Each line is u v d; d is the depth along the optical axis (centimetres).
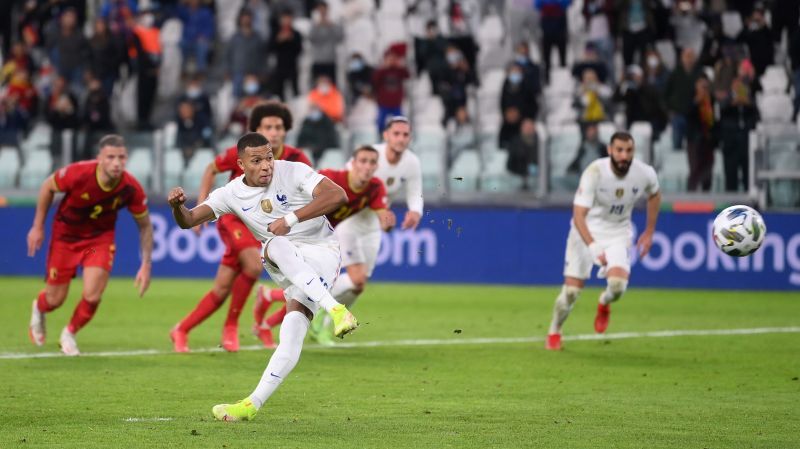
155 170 6831
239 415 2367
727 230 2942
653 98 6525
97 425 2319
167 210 6769
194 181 6831
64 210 3519
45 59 7700
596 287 6500
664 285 6312
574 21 7669
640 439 2209
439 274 6612
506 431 2288
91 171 3441
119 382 2966
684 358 3591
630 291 6178
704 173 6406
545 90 7375
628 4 7119
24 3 7900
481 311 5153
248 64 7312
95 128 7050
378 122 7100
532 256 6475
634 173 3706
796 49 6881
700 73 6444
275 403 2652
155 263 6794
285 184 2450
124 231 6831
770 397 2802
